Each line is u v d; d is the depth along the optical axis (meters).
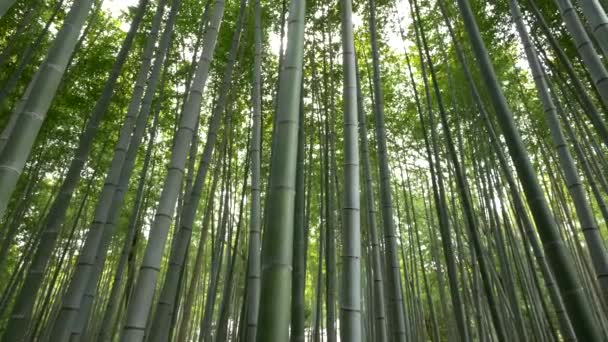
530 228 3.62
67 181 3.12
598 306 6.42
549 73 6.18
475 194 7.90
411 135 8.53
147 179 8.76
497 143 3.99
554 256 2.16
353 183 2.40
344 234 2.29
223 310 4.91
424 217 10.63
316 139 7.37
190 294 4.32
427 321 11.83
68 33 2.07
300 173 3.21
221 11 3.04
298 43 2.09
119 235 9.51
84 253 3.07
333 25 6.41
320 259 6.11
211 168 7.76
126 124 3.62
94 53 6.78
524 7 5.94
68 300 2.89
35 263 2.72
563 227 7.55
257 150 3.79
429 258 11.43
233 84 6.32
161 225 2.26
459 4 3.20
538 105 7.46
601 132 4.21
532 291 5.81
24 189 7.22
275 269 1.56
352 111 2.58
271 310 1.49
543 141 7.37
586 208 2.71
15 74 4.84
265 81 6.73
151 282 2.14
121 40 7.21
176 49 6.72
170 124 7.53
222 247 5.93
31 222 8.59
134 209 4.97
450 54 7.00
